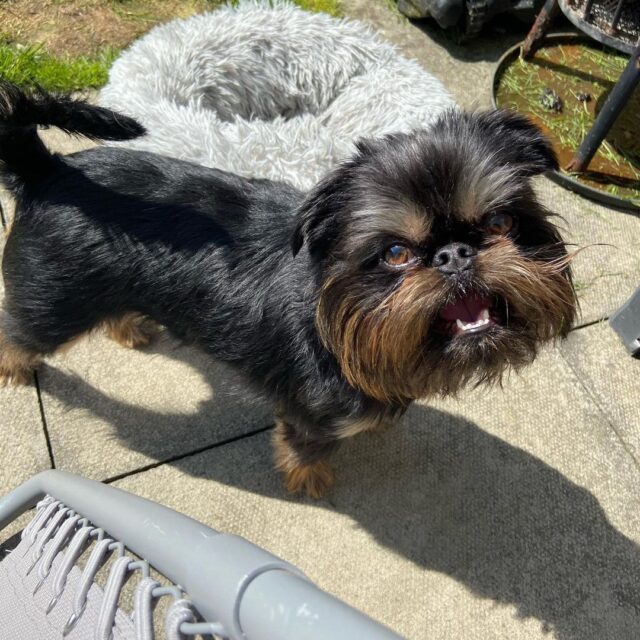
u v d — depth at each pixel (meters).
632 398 0.75
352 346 0.45
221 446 0.69
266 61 0.91
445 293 0.41
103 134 0.53
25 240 0.56
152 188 0.55
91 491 0.35
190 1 1.07
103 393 0.71
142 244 0.54
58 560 0.33
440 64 1.05
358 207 0.43
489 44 1.08
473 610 0.61
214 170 0.59
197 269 0.54
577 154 0.91
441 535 0.65
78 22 1.01
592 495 0.68
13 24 0.99
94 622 0.28
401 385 0.48
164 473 0.67
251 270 0.53
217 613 0.21
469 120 0.47
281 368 0.54
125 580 0.29
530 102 1.01
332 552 0.63
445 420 0.72
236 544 0.23
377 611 0.60
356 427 0.55
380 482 0.68
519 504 0.67
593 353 0.78
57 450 0.67
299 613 0.19
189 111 0.81
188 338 0.59
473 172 0.42
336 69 0.91
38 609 0.31
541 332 0.47
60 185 0.55
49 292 0.56
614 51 1.08
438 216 0.42
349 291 0.44
